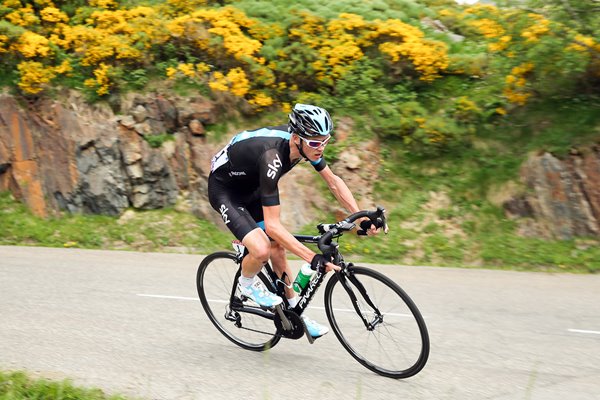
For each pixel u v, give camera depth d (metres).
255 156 3.79
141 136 9.42
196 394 3.61
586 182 8.34
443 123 9.27
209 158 9.43
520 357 4.43
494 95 9.56
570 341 4.85
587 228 8.20
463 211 8.78
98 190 9.18
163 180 9.34
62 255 7.82
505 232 8.44
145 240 8.79
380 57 10.08
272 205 3.74
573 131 8.71
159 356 4.25
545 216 8.40
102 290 6.06
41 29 9.98
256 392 3.66
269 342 4.31
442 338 4.88
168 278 6.68
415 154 9.50
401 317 3.83
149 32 9.76
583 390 3.83
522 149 8.97
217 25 9.83
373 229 3.91
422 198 9.05
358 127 9.62
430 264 8.18
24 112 9.45
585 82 8.94
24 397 3.40
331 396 3.62
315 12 10.71
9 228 8.90
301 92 9.95
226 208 4.02
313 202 9.12
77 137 9.27
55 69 9.61
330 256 3.79
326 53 9.87
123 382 3.77
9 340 4.50
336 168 9.30
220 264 4.57
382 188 9.20
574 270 7.73
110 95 9.56
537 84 9.08
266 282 4.24
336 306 4.17
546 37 8.37
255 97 9.67
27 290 5.97
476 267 7.99
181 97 9.62
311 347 4.51
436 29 11.15
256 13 10.66
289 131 3.77
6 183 9.45
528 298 6.23
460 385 3.86
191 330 4.86
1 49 9.55
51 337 4.59
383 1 11.49
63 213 9.20
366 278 3.93
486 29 8.99
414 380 3.92
